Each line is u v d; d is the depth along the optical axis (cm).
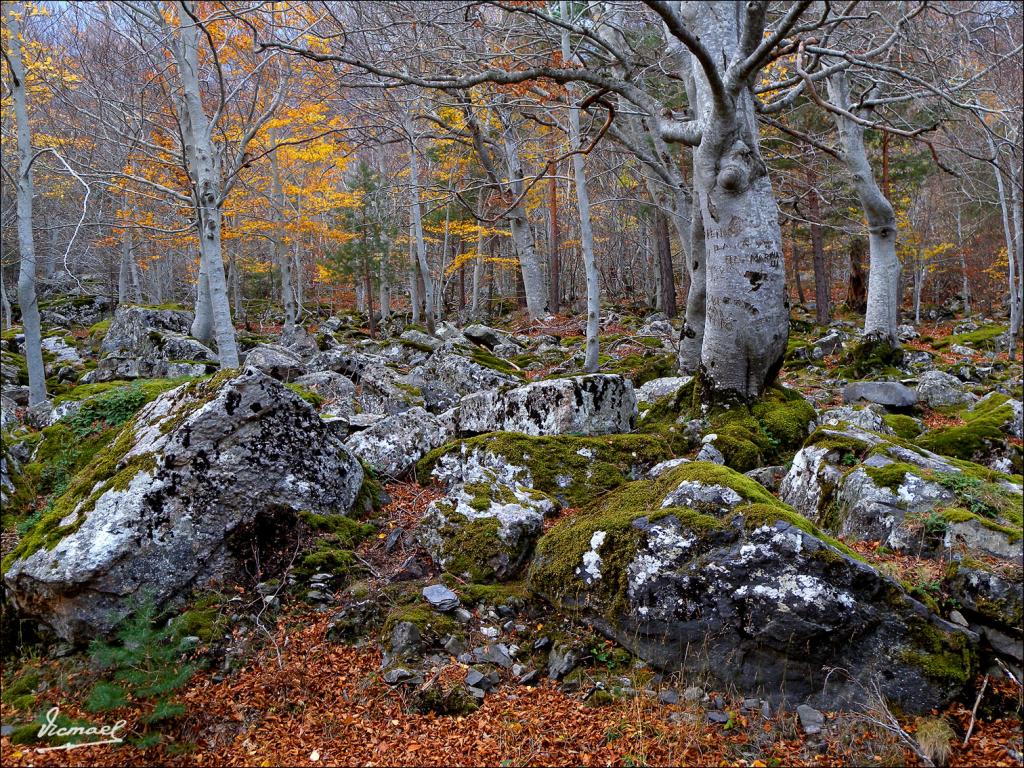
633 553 414
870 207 1341
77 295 2534
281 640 425
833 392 1160
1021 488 442
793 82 815
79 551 420
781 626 368
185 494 457
